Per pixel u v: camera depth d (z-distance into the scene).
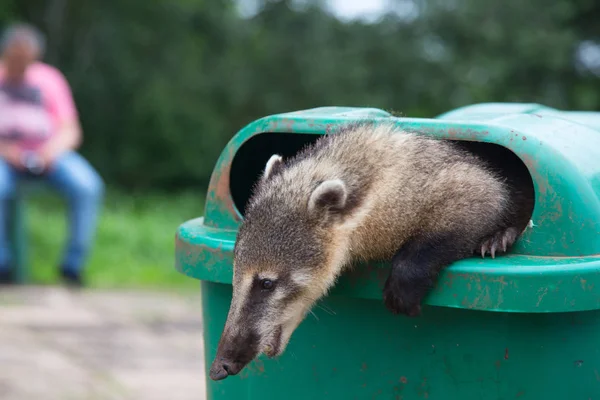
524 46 17.11
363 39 17.47
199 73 17.95
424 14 17.33
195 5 17.94
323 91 17.27
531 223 3.12
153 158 17.83
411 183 3.41
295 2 17.92
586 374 3.11
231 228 3.58
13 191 9.27
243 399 3.54
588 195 3.06
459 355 3.14
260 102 17.84
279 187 3.46
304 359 3.38
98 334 7.45
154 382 6.22
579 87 18.66
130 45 17.73
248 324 3.28
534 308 2.93
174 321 8.05
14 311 8.12
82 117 17.48
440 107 17.36
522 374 3.08
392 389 3.26
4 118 9.16
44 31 17.38
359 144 3.53
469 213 3.35
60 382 6.11
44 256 10.91
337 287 3.29
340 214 3.37
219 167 3.59
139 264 10.91
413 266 3.14
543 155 3.08
